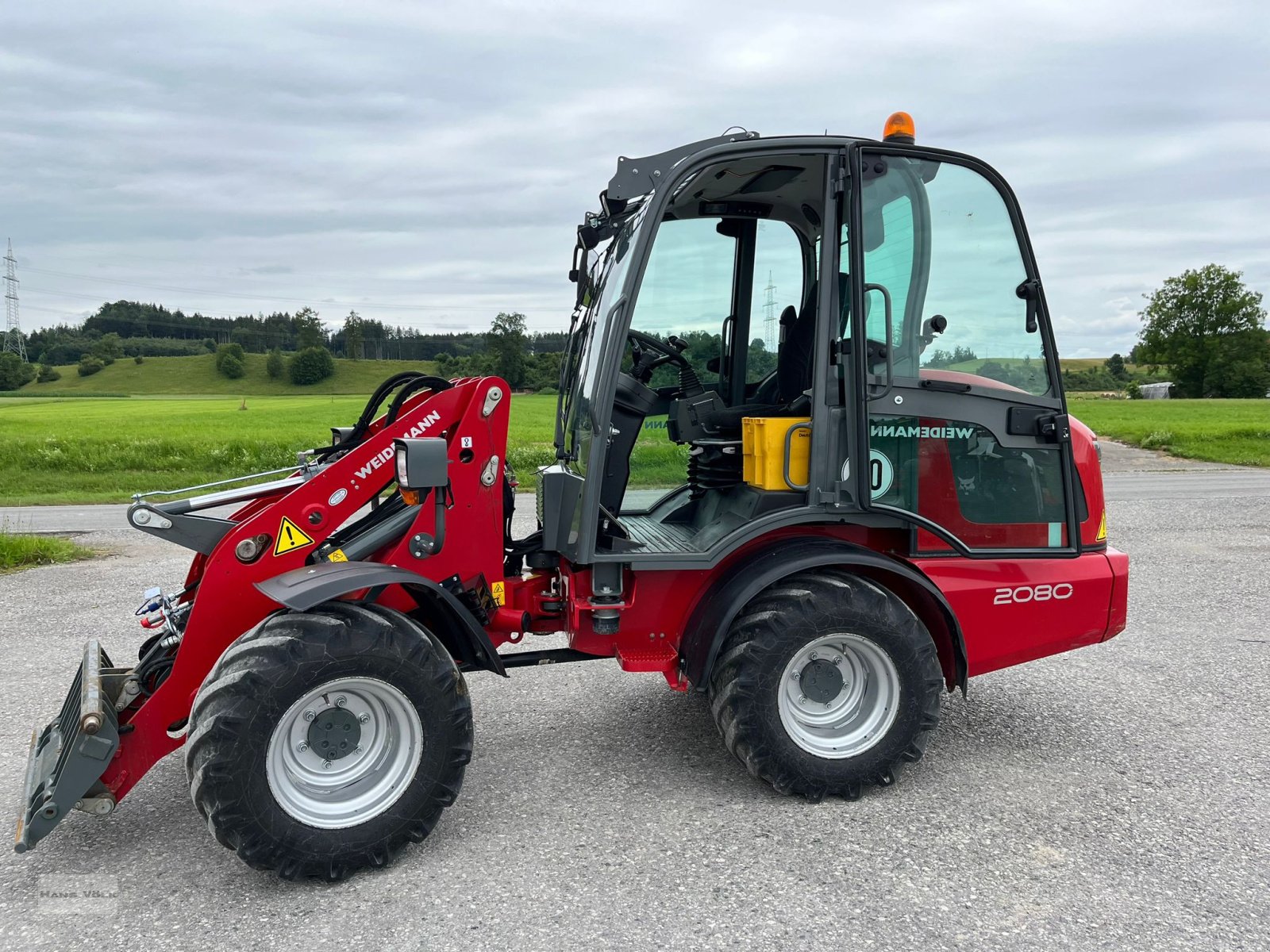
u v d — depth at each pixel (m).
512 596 3.70
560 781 3.53
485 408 3.35
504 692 4.60
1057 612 3.64
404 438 3.19
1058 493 3.56
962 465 3.45
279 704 2.68
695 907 2.63
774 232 3.98
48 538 8.78
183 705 3.03
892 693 3.31
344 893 2.73
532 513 10.19
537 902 2.66
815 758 3.27
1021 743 3.91
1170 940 2.45
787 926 2.52
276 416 39.28
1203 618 5.98
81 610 6.21
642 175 3.44
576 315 3.92
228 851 3.01
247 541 3.07
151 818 3.25
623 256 3.41
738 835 3.06
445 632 3.43
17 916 2.62
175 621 3.30
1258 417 33.75
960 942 2.44
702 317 3.94
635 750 3.83
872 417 3.33
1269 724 4.12
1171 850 2.96
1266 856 2.92
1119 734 4.01
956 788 3.45
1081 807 3.28
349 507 3.22
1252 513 10.70
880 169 3.25
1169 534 9.22
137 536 9.34
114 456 16.94
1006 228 3.40
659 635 3.53
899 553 3.59
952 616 3.38
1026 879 2.77
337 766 2.88
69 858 2.96
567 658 3.62
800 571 3.36
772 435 3.35
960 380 3.42
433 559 3.31
